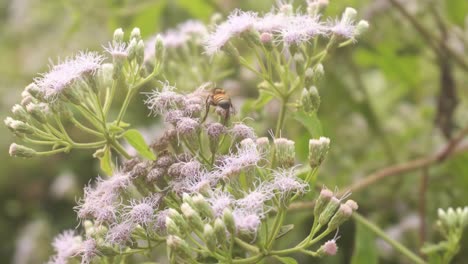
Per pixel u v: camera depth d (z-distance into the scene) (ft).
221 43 1.37
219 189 1.23
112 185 1.28
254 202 1.20
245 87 1.81
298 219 1.58
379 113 2.00
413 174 1.80
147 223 1.26
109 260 1.31
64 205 2.49
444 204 1.74
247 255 1.28
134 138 1.32
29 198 2.57
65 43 2.02
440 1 1.88
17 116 1.33
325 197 1.24
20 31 2.69
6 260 2.52
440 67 1.75
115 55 1.32
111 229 1.26
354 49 1.90
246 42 1.37
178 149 1.30
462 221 1.42
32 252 2.37
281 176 1.24
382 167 1.85
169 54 1.51
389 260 1.77
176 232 1.22
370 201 1.82
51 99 1.31
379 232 1.48
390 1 1.76
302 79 1.37
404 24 1.87
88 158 2.42
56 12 2.42
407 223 1.76
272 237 1.23
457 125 1.84
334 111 1.89
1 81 2.74
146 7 1.84
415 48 1.87
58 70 1.32
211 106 1.34
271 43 1.35
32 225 2.43
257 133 1.50
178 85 1.51
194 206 1.21
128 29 1.85
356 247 1.48
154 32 1.85
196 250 1.23
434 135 1.92
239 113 1.47
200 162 1.29
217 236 1.19
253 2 1.84
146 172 1.28
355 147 1.90
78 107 1.32
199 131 1.28
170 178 1.27
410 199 1.81
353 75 1.91
